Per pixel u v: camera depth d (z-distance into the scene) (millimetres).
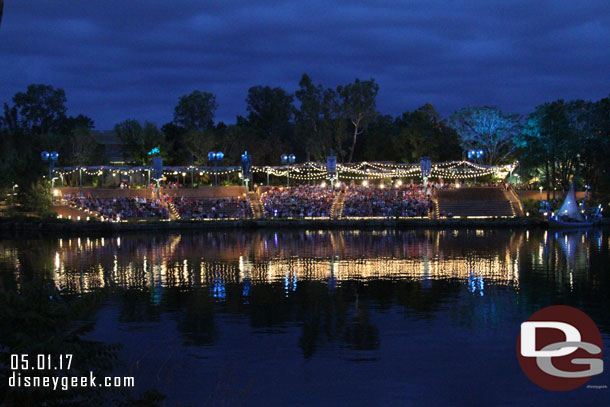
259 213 72688
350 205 72438
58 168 78375
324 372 16859
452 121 91375
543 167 82125
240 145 95562
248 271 34406
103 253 43562
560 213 67000
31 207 67188
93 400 11086
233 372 16781
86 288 29375
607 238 53031
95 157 91000
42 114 111000
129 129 91625
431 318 22766
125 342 19594
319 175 85750
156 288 29172
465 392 15492
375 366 17375
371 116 99438
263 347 19109
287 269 35062
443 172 84250
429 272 33531
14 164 70812
